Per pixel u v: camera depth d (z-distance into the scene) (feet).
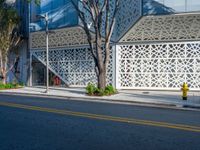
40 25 114.62
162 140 28.89
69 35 108.37
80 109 52.80
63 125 36.52
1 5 116.06
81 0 89.35
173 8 84.74
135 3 90.12
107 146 26.73
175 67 94.22
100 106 58.75
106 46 82.48
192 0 83.30
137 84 98.17
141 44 96.84
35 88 109.19
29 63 124.06
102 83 82.02
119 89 99.14
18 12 127.85
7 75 132.77
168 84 95.14
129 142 28.09
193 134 31.65
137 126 36.04
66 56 112.98
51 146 26.89
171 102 64.54
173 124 37.58
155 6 86.17
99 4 87.86
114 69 99.66
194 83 92.79
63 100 71.56
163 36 93.04
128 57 98.58
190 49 92.48
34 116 43.65
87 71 108.27
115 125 36.63
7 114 45.60
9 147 26.71
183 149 25.76
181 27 88.74
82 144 27.45
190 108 58.34
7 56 120.88
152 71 96.43
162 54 95.09
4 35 115.14
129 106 59.98
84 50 108.47
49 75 119.03
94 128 34.68
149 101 66.44
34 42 120.26
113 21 82.23
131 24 91.40
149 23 89.40
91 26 98.94
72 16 103.76
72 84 111.96
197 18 84.84
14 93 93.56
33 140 29.12
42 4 112.57
